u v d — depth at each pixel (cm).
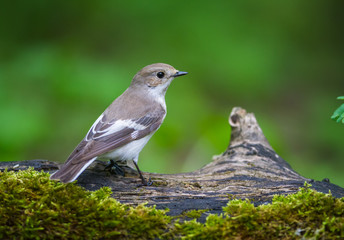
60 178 626
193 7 1544
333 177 1306
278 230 556
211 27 1509
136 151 784
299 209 572
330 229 542
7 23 1477
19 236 540
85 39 1491
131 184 713
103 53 1462
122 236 556
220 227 555
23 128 1159
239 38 1516
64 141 1234
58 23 1513
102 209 570
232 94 1471
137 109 814
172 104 1348
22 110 1197
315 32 1747
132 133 778
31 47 1373
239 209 576
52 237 543
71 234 548
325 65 1694
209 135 1310
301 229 555
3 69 1298
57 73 1281
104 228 556
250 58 1473
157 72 877
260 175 757
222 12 1545
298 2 1697
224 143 1294
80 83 1263
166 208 604
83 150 702
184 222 571
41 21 1507
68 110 1268
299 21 1664
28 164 743
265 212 569
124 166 818
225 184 718
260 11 1625
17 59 1331
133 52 1465
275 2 1638
